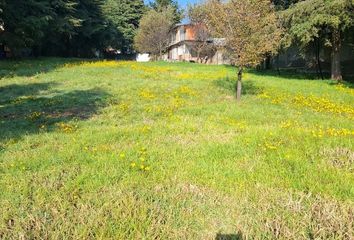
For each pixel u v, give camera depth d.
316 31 22.28
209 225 4.04
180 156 6.39
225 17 13.29
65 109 12.10
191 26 50.97
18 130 9.02
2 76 20.45
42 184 5.11
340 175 5.34
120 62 32.50
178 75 22.58
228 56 14.55
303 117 10.98
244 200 4.61
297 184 5.05
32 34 30.66
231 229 3.96
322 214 4.26
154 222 4.04
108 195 4.69
